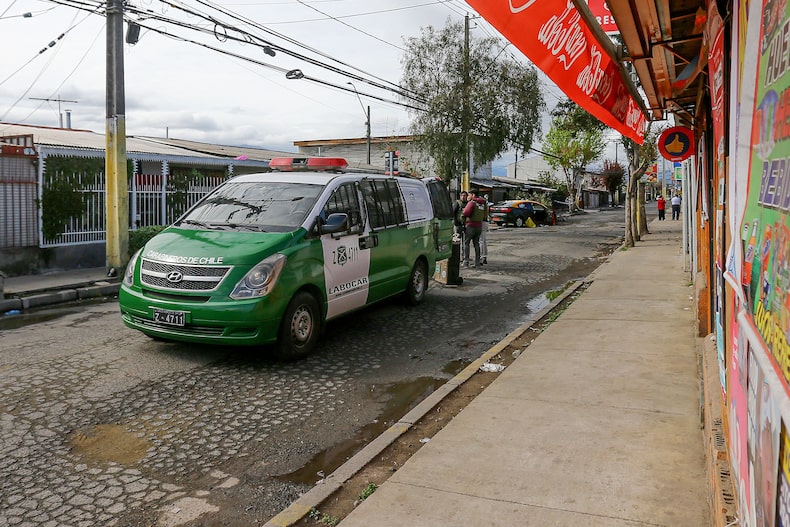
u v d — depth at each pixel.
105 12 12.05
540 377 5.82
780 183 1.37
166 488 3.95
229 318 6.11
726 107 2.87
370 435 4.88
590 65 4.90
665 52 5.08
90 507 3.69
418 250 9.54
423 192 10.08
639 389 5.37
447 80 25.00
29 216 12.52
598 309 9.13
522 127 25.41
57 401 5.38
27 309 9.70
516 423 4.68
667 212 54.16
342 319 8.90
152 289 6.46
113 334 7.73
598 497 3.52
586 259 17.33
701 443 4.20
